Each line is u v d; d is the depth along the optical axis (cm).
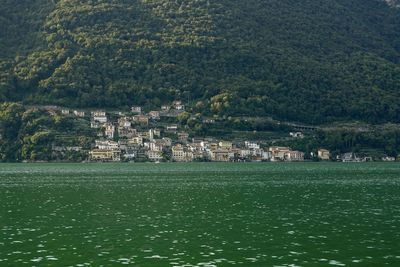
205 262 7062
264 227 9569
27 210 11738
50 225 9794
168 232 9081
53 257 7344
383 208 12019
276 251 7662
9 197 14300
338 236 8712
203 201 13325
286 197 14212
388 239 8456
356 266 6875
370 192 15575
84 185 18038
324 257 7312
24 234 8931
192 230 9262
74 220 10350
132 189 16525
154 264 6969
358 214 11088
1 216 10856
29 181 19888
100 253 7556
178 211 11562
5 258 7300
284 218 10581
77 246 8000
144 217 10712
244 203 12925
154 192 15550
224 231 9175
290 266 6875
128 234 8906
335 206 12375
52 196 14525
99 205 12569
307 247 7906
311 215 10969
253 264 6969
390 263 7019
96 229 9375
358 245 8025
